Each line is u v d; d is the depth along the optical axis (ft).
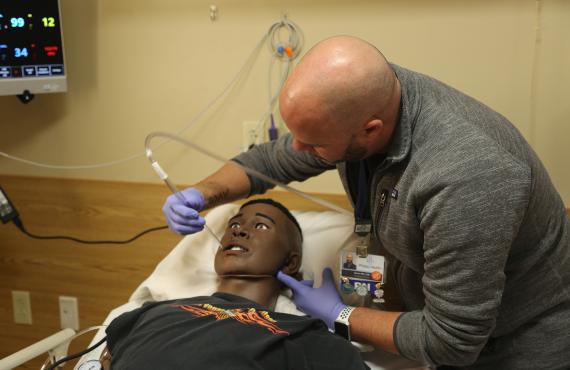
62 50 5.56
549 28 4.97
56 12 5.43
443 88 3.60
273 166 4.93
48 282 6.95
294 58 5.58
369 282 4.41
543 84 5.10
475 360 3.74
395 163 3.45
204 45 5.76
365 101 3.13
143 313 4.00
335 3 5.35
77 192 6.52
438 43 5.23
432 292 3.42
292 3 5.44
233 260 4.75
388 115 3.31
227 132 5.97
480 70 5.20
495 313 3.35
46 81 5.56
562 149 5.21
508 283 3.78
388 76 3.23
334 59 3.14
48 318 7.10
